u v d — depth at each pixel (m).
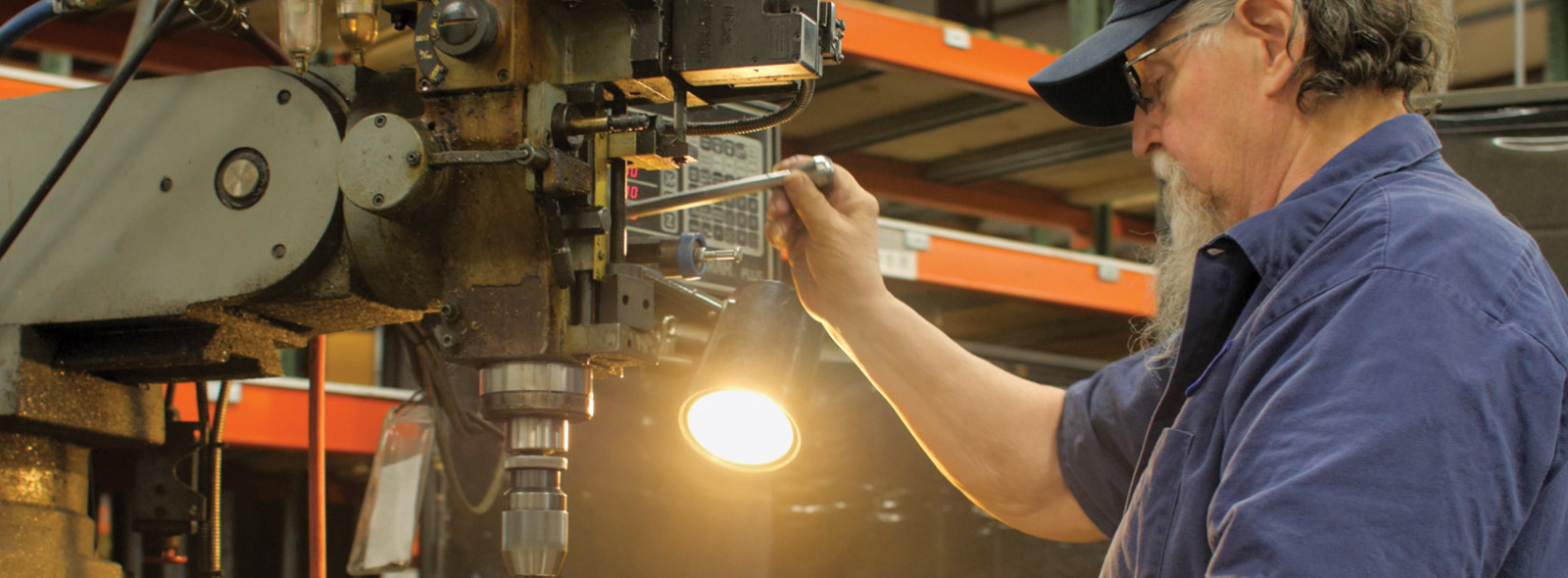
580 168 1.05
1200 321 1.02
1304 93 1.02
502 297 1.07
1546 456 0.80
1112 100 1.30
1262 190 1.06
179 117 1.16
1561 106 2.10
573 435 1.97
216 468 1.42
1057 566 2.18
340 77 1.15
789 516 2.09
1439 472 0.75
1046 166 3.13
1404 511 0.74
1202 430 0.96
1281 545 0.75
